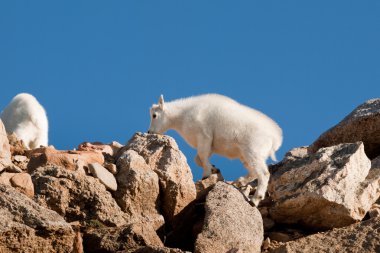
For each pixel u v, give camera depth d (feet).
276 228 136.26
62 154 130.62
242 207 125.29
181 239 129.70
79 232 113.60
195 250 114.42
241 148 153.07
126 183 126.11
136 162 129.18
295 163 143.95
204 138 160.86
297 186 136.36
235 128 155.33
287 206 133.39
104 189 123.75
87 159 132.46
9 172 129.39
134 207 125.70
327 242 117.19
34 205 111.86
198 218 131.03
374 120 160.56
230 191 128.26
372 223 121.49
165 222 129.08
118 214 122.62
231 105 161.68
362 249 113.60
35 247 107.24
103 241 115.65
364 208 131.64
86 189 122.31
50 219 109.50
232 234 118.11
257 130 152.56
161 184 129.80
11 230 105.70
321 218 131.85
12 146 148.15
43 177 122.01
